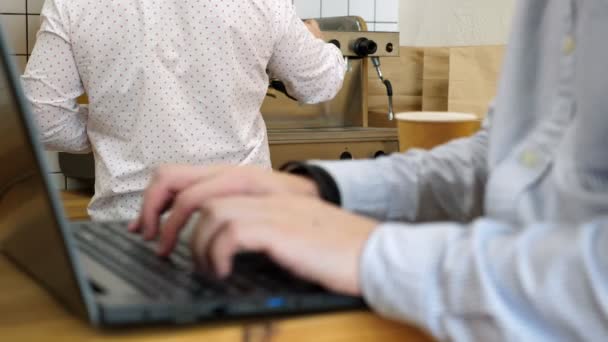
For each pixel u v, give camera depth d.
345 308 0.54
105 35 1.72
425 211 0.85
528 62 0.77
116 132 1.79
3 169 0.70
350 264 0.54
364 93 2.64
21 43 2.57
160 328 0.50
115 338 0.50
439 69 2.79
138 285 0.57
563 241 0.48
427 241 0.53
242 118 1.83
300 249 0.55
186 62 1.75
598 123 0.64
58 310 0.58
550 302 0.47
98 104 1.77
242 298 0.52
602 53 0.63
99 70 1.74
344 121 2.63
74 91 1.82
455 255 0.51
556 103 0.71
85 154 2.45
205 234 0.59
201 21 1.73
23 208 0.68
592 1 0.65
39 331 0.53
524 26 0.77
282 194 0.67
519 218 0.68
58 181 2.62
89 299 0.50
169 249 0.67
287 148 2.25
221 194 0.69
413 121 0.96
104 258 0.67
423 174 0.85
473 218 0.88
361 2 2.95
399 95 2.88
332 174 0.80
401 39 2.88
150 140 1.77
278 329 0.51
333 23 2.72
